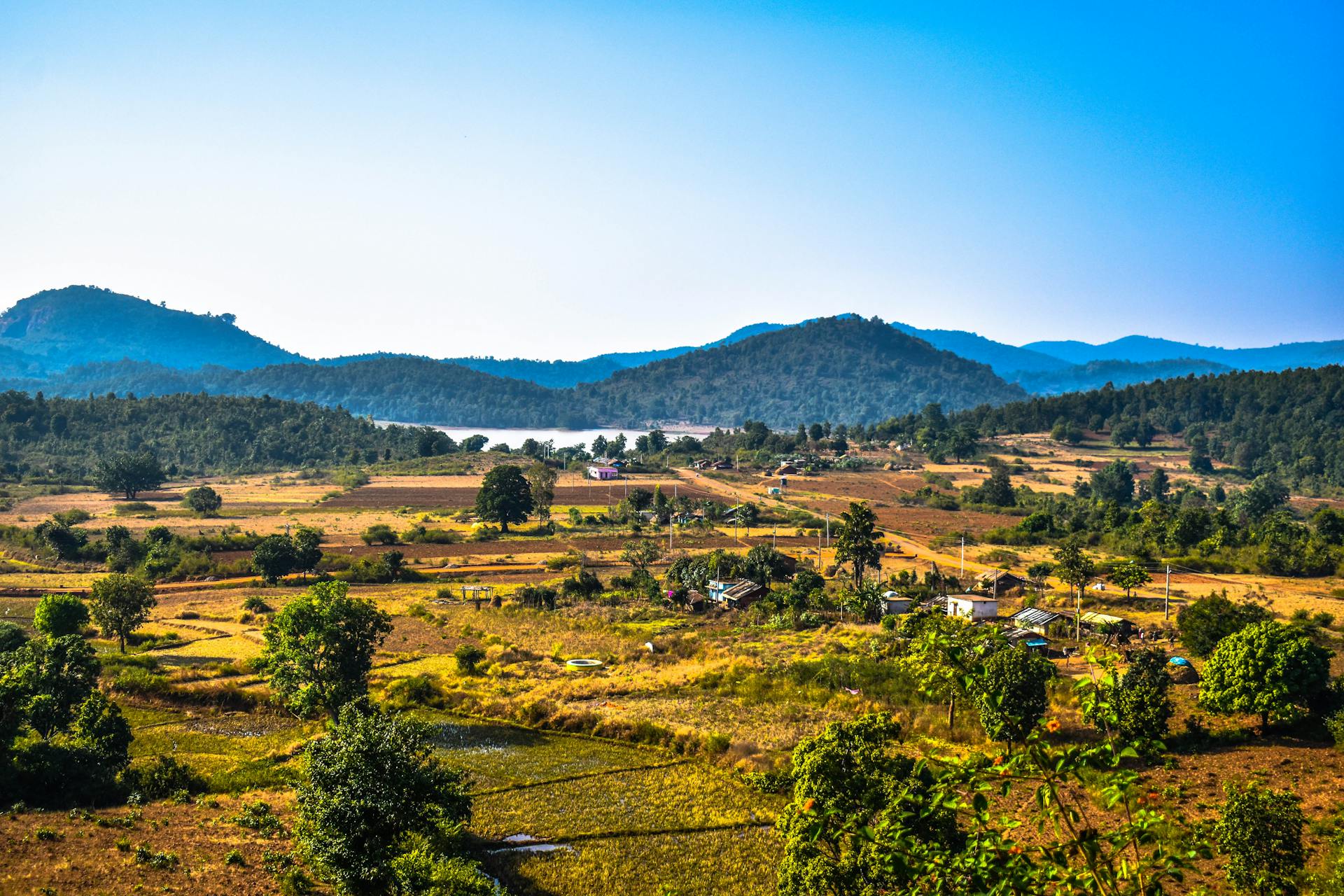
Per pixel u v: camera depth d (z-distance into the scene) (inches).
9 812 1330.0
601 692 2276.1
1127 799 415.2
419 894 1122.0
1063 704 1995.6
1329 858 1184.8
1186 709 1968.5
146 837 1301.7
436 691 2262.6
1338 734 1668.3
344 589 2052.2
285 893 1162.6
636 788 1674.5
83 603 2935.5
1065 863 411.8
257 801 1518.2
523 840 1455.5
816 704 2151.8
